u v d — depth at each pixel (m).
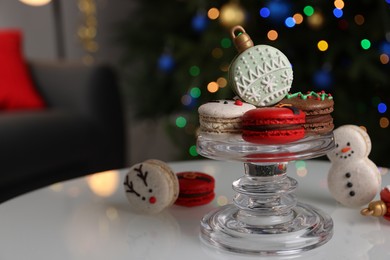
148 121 1.65
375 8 1.21
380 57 1.17
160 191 0.54
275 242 0.47
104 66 1.23
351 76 1.15
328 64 1.21
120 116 1.25
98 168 1.20
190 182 0.57
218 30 1.29
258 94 0.50
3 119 1.04
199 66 1.31
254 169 0.50
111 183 0.64
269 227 0.48
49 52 1.70
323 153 0.47
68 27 1.75
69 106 1.22
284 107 0.47
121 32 1.66
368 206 0.51
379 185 0.54
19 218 0.55
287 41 1.27
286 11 1.21
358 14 1.23
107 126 1.22
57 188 0.63
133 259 0.46
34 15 1.65
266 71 0.50
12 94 1.20
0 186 0.97
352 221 0.52
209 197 0.57
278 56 0.51
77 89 1.21
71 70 1.24
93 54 1.80
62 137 1.11
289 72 0.51
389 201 0.50
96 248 0.48
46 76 1.26
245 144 0.48
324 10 1.22
